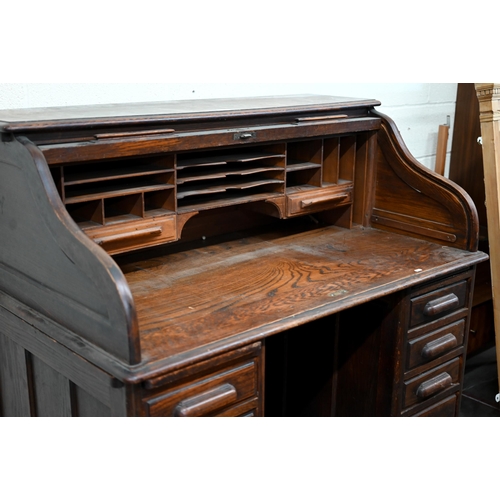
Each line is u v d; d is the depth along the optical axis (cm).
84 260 132
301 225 226
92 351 135
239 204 197
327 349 206
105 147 150
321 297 163
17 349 165
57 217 137
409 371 191
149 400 132
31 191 142
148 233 165
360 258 192
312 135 191
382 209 218
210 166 190
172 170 166
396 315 184
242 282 172
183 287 169
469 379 278
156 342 138
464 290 199
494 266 228
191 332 143
